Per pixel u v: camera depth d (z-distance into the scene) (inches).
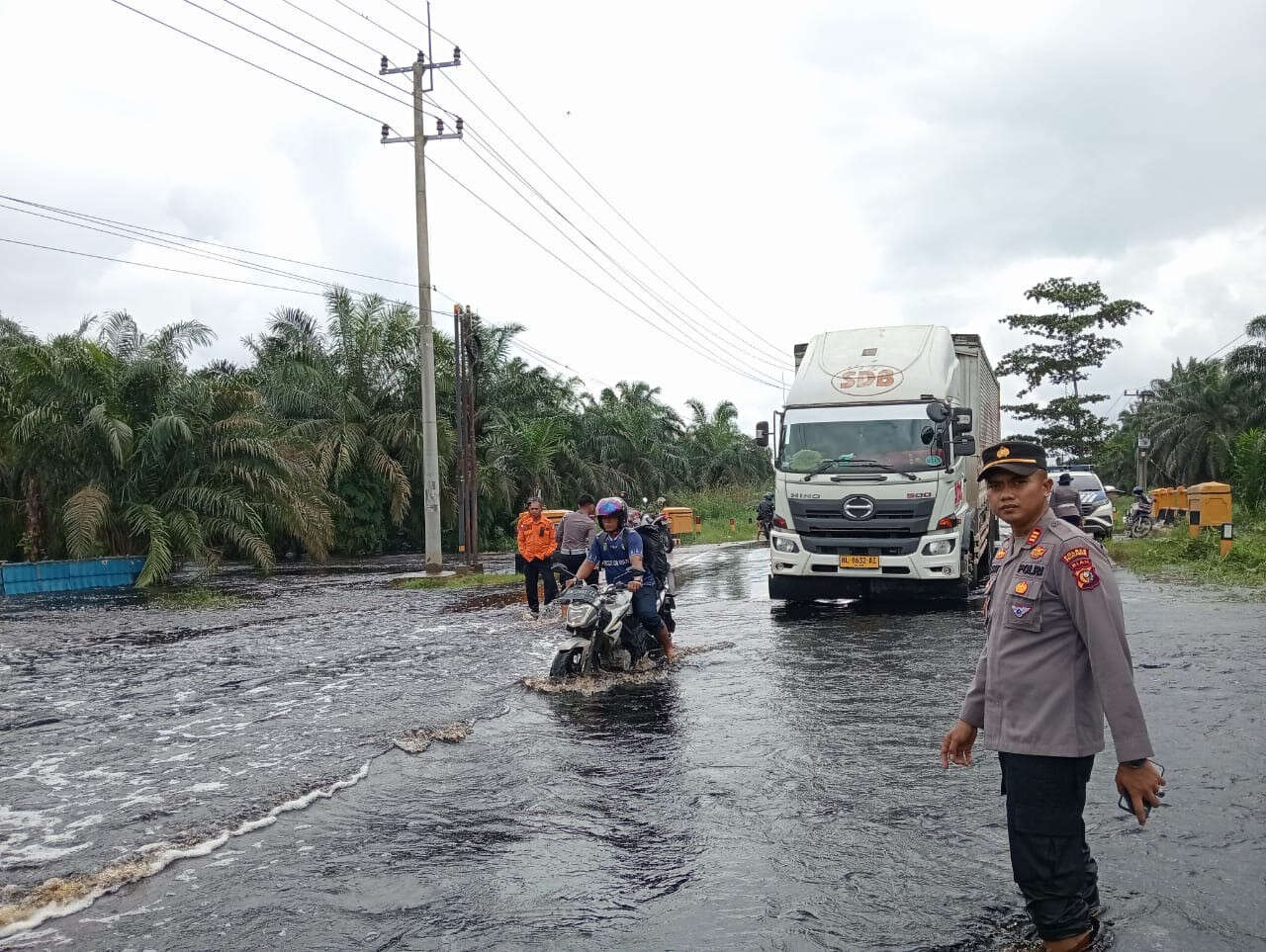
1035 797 125.9
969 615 482.9
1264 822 183.2
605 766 235.8
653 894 159.8
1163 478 2549.2
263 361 1199.6
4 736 282.2
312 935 146.8
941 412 489.4
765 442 549.0
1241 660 334.6
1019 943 139.3
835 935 143.0
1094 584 122.0
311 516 928.9
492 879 167.5
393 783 225.5
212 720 297.0
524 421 1358.3
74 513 777.6
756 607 546.3
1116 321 2048.5
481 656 400.5
